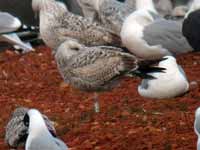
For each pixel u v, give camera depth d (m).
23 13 19.62
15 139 10.90
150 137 10.91
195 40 15.03
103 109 12.47
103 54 11.95
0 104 13.71
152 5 16.44
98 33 14.77
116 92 13.45
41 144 9.11
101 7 16.30
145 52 14.88
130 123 11.56
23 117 10.91
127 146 10.65
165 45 14.88
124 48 15.00
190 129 11.16
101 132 11.27
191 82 13.47
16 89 14.60
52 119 12.20
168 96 12.63
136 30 14.72
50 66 16.08
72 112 12.66
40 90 14.37
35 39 18.22
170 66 12.47
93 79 11.99
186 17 15.18
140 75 12.03
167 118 11.68
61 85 14.44
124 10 16.23
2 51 17.78
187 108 12.18
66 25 14.77
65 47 12.22
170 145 10.52
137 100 12.83
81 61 12.00
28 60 16.75
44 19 14.89
